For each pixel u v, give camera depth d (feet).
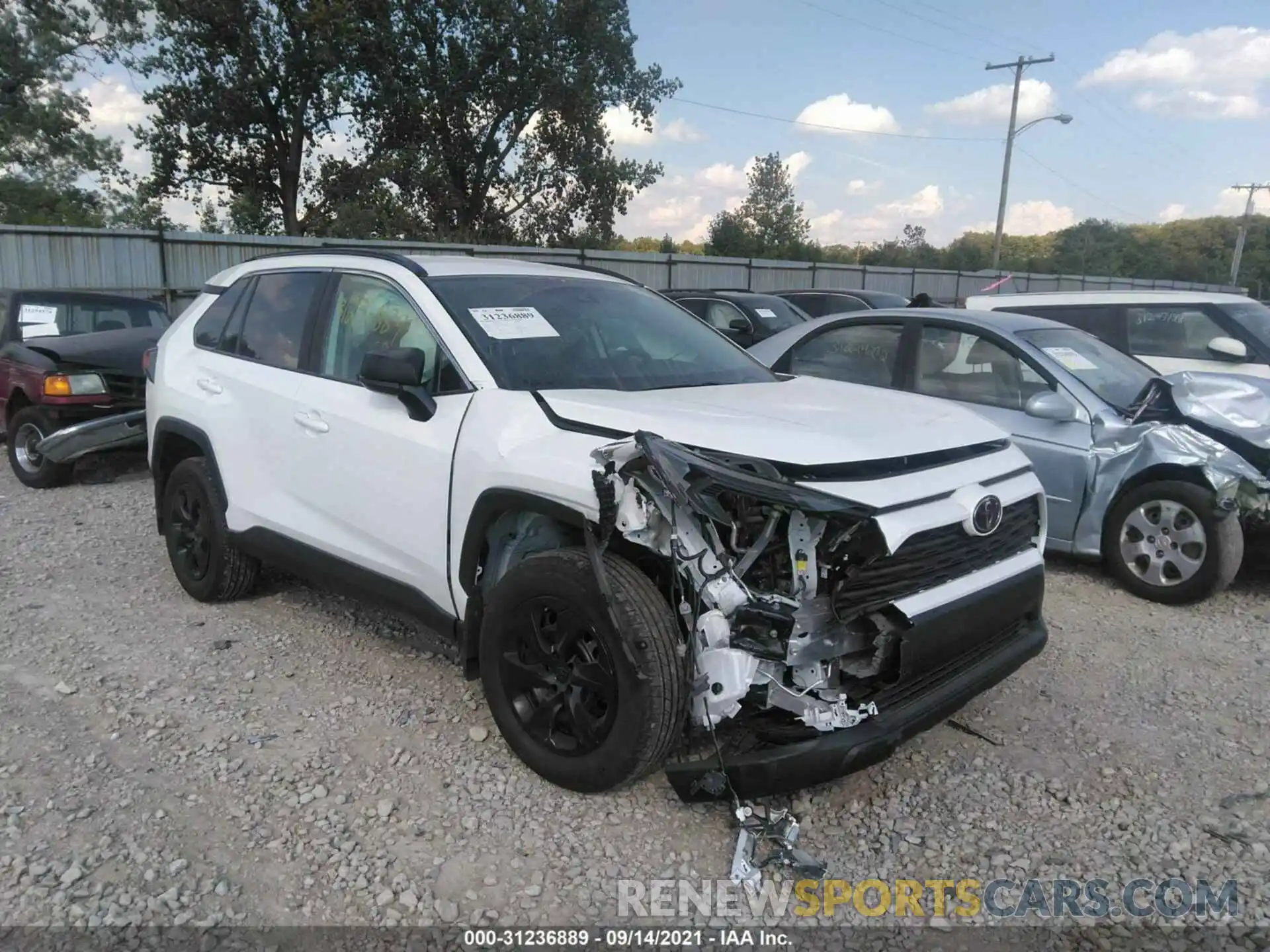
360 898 8.94
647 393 11.72
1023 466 11.34
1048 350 19.20
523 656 10.74
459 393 11.71
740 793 9.39
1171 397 18.04
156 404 16.67
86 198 109.09
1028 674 14.28
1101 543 18.10
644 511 9.48
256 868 9.34
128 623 15.69
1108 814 10.57
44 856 9.43
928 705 9.69
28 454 26.04
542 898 9.00
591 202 109.19
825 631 9.20
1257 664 14.74
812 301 54.03
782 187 189.47
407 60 92.38
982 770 11.45
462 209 102.99
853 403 11.62
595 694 10.07
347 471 12.85
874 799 10.82
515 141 102.47
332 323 13.98
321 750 11.58
